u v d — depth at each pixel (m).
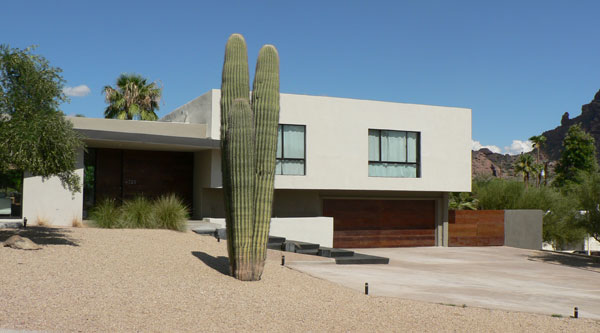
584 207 20.83
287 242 18.02
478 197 33.62
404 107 23.16
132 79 31.91
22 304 7.79
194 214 22.38
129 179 21.53
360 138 22.20
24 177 17.55
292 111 21.08
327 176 21.52
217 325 7.51
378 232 24.28
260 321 7.88
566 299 11.47
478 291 12.00
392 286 11.98
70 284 9.30
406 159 23.34
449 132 23.95
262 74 10.88
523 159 71.19
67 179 13.15
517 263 18.75
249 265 10.90
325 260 15.41
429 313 9.04
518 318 9.05
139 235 15.58
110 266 11.16
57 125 12.22
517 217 26.27
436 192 25.34
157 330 7.07
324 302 9.44
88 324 7.10
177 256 13.03
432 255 20.78
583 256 21.34
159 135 19.16
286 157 21.06
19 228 15.88
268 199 11.00
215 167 20.44
